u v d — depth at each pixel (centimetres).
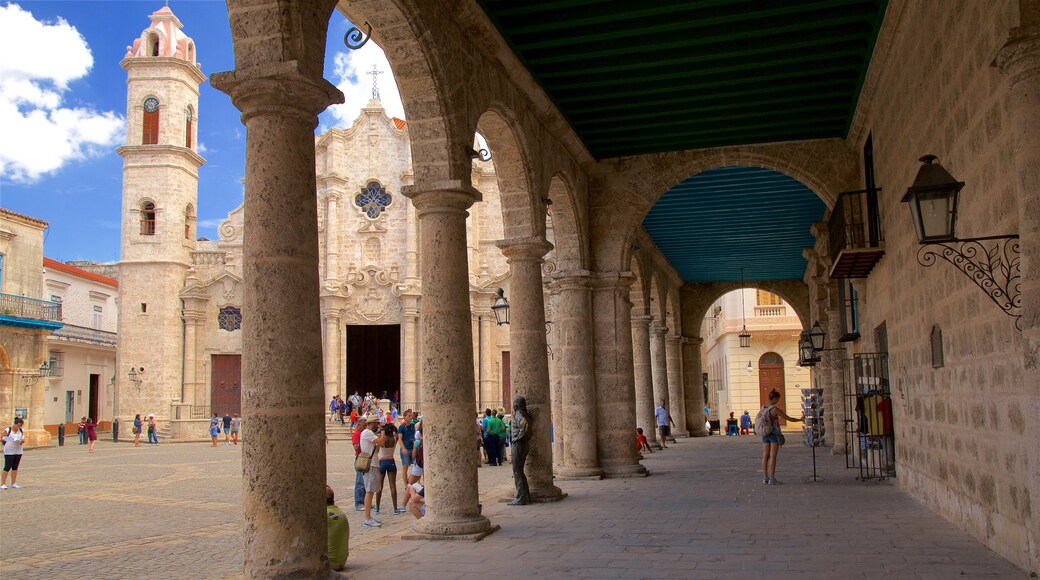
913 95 938
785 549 775
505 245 1200
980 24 668
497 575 688
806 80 1230
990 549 743
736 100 1291
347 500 1438
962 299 788
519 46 1063
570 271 1466
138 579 781
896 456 1233
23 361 3422
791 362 3978
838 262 1296
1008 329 650
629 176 1532
